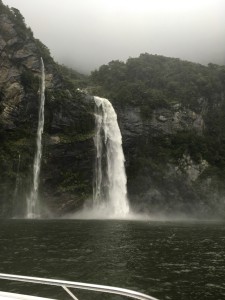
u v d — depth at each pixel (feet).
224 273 57.16
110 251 75.77
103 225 149.48
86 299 42.80
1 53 215.92
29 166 212.43
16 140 213.25
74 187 231.91
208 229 145.28
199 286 49.24
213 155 330.34
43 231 115.14
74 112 239.30
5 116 208.44
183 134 315.17
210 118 356.59
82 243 86.84
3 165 200.34
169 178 293.02
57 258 66.64
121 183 261.24
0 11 229.04
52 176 223.51
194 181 304.09
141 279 52.54
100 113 256.93
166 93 347.15
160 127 301.84
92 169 242.99
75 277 53.01
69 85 257.75
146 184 281.74
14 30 226.79
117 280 51.80
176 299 43.52
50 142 224.33
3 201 197.26
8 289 46.06
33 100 221.25
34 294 44.24
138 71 395.55
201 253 76.02
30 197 210.79
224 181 315.58
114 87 362.94
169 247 83.87
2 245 80.74
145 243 89.66
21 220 179.52
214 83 362.12
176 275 55.31
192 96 338.95
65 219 203.72
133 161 284.41
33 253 71.20
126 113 289.12
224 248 83.97
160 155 297.33
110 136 260.83
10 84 213.87
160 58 427.33
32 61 230.89
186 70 376.48
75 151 233.35
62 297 43.32
